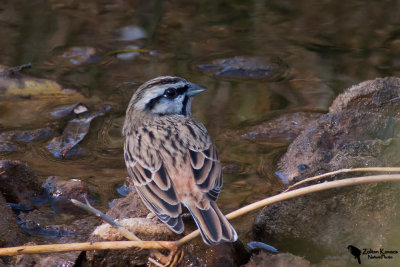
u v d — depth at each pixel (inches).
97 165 476.7
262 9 781.3
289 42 693.3
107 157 489.1
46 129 527.8
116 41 693.3
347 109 498.9
